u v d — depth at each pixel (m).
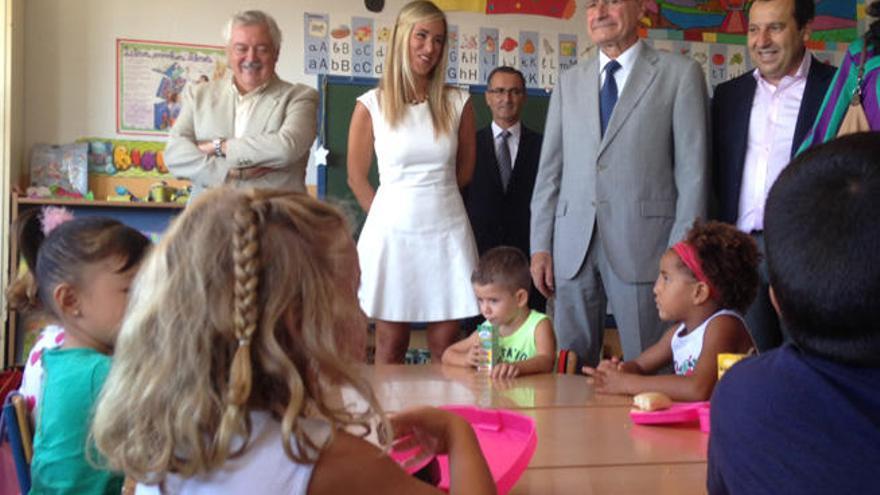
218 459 0.70
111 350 1.35
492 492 0.85
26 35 4.61
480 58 5.20
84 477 1.14
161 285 0.74
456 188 2.86
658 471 1.09
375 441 0.87
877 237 0.74
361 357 0.80
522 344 2.38
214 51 4.88
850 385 0.76
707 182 2.61
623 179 2.64
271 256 0.73
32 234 1.75
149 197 4.71
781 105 2.81
